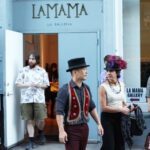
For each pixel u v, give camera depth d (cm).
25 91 1116
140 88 1145
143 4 1155
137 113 844
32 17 1195
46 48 1686
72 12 1180
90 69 1172
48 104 1573
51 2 1188
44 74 1127
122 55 1146
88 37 1175
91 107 723
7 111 1092
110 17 1141
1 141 1081
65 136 679
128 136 799
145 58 1157
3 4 1146
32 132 1124
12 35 1116
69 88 692
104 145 789
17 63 1144
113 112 786
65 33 1183
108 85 802
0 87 1127
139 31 1159
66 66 1182
